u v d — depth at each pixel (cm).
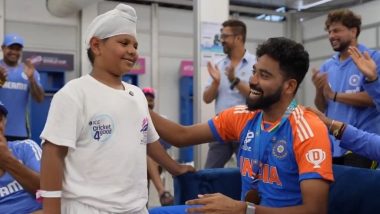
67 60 726
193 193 230
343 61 276
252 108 169
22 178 171
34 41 716
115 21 147
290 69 162
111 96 149
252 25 887
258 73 166
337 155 254
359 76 261
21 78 411
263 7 878
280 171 162
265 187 168
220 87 333
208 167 321
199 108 349
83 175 144
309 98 876
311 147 153
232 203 150
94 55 152
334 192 202
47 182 139
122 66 151
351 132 188
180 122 815
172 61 820
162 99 810
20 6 705
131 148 150
